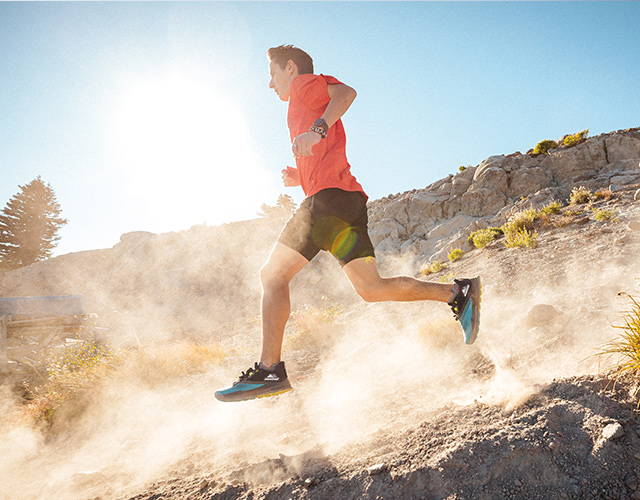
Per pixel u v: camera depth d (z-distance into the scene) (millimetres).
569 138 20750
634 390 1779
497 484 1467
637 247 6379
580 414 1712
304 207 1892
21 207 48344
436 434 1858
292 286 21047
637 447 1493
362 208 1960
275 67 2152
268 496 1772
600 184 17250
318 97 1952
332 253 1953
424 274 14375
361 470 1733
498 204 19094
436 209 21266
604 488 1373
